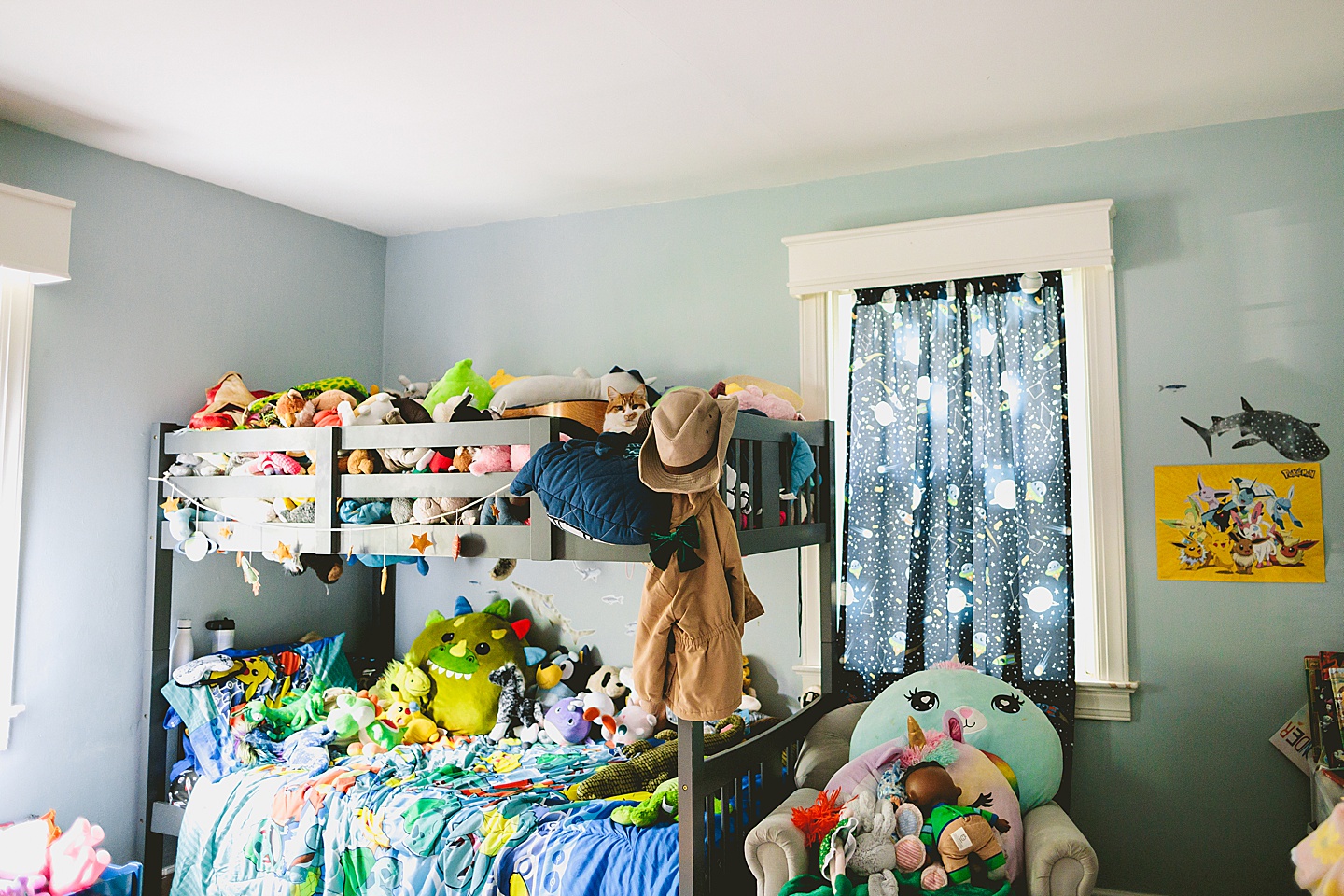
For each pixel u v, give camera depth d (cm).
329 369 381
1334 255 270
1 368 268
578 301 369
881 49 230
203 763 290
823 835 225
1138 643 283
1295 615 268
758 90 254
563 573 363
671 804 238
